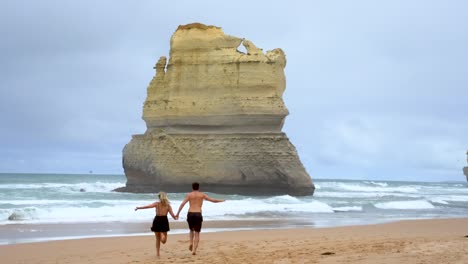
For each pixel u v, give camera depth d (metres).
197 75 54.50
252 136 52.41
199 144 53.41
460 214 39.25
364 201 50.25
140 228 25.56
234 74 53.31
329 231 24.47
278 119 53.03
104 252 17.20
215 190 53.03
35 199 42.22
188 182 53.28
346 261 13.38
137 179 56.28
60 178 110.25
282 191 52.53
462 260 13.01
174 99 54.84
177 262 14.73
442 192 83.38
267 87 53.00
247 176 52.09
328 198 53.41
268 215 34.59
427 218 34.50
